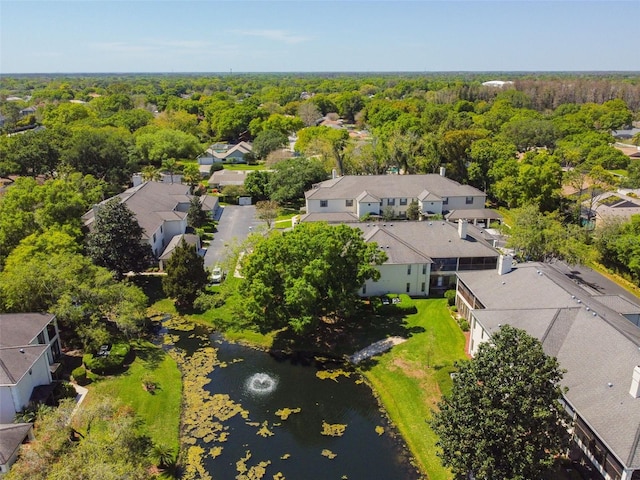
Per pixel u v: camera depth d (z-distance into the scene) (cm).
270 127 14688
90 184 8138
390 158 9938
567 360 3294
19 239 5303
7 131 14712
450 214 7688
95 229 5447
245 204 9431
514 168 8694
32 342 3716
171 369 4209
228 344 4678
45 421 2786
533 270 4512
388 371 4144
